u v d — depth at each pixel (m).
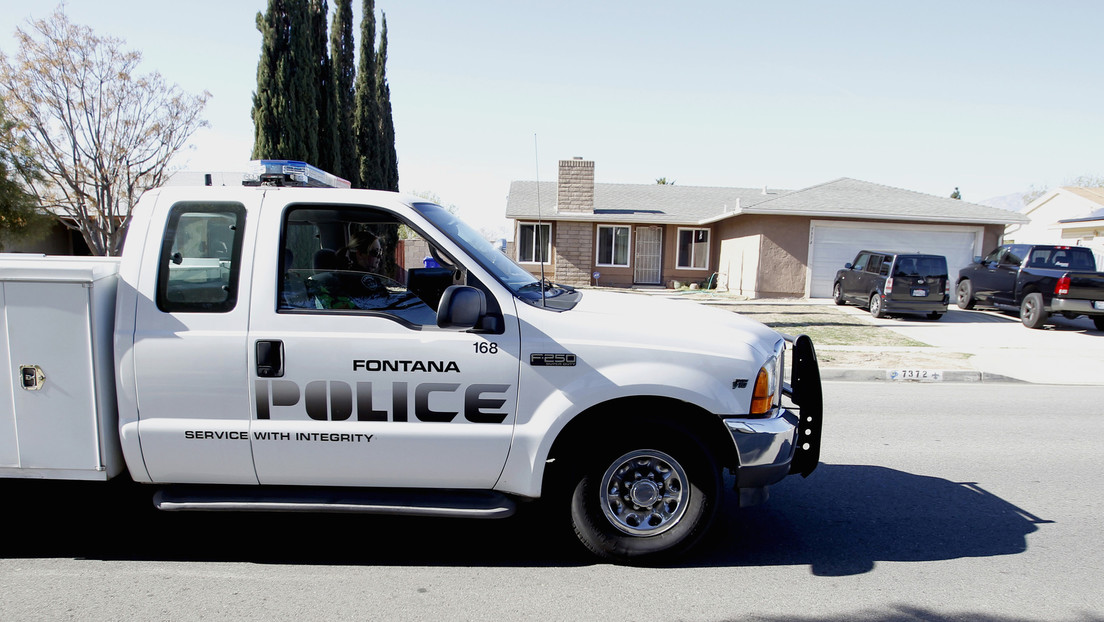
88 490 4.71
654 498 3.65
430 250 3.66
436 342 3.44
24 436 3.43
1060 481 5.25
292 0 16.42
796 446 3.97
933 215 19.59
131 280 3.45
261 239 3.49
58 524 4.18
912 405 8.11
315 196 3.55
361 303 3.67
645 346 3.52
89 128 17.95
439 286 3.73
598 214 25.16
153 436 3.45
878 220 20.14
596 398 3.46
